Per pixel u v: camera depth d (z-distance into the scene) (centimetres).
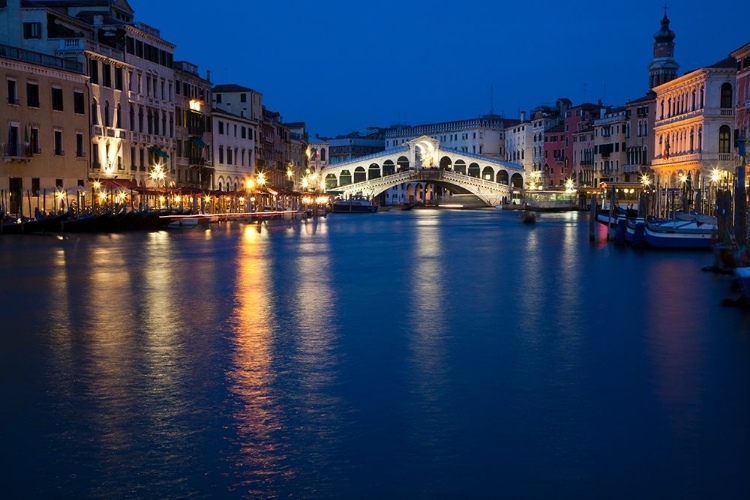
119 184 5772
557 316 1889
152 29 6975
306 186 11875
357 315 1908
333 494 838
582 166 13475
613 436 1007
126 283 2544
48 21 5734
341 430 1035
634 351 1493
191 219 6312
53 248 3991
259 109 10306
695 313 1928
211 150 8481
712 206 5675
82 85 5706
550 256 3681
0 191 4897
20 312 1955
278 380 1285
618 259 3503
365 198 12600
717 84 7688
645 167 10525
